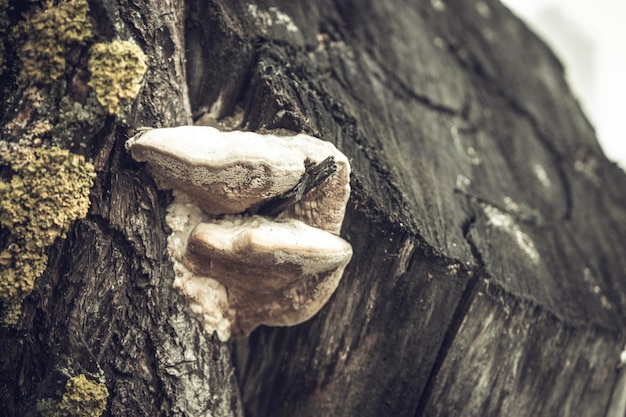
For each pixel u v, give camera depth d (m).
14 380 0.43
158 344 0.44
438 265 0.46
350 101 0.49
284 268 0.43
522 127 0.61
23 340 0.43
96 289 0.43
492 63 0.63
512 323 0.47
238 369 0.49
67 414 0.43
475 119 0.58
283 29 0.48
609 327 0.51
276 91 0.45
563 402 0.50
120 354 0.44
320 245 0.43
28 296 0.43
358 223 0.46
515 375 0.48
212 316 0.45
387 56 0.54
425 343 0.47
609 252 0.56
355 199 0.45
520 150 0.59
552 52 0.72
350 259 0.45
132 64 0.43
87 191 0.43
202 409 0.45
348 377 0.48
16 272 0.42
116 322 0.44
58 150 0.42
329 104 0.48
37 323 0.43
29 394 0.43
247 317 0.46
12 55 0.43
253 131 0.46
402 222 0.46
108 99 0.43
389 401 0.48
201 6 0.46
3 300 0.42
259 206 0.45
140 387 0.44
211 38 0.46
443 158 0.53
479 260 0.47
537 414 0.50
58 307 0.43
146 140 0.42
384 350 0.47
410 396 0.48
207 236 0.43
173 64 0.45
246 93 0.46
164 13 0.44
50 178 0.42
